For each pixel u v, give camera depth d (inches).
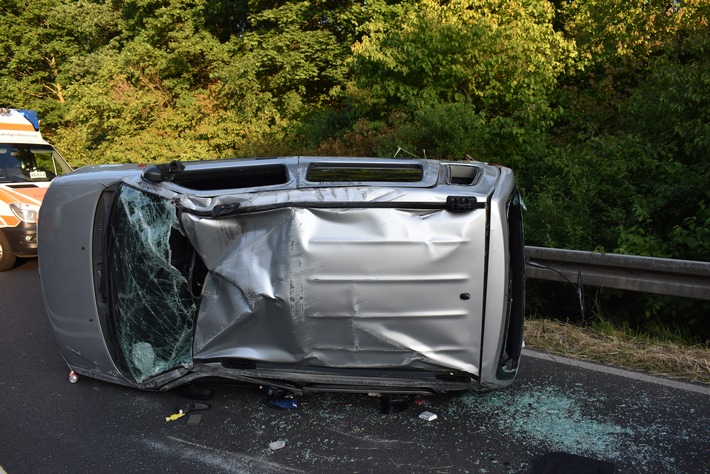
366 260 123.9
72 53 821.9
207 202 132.4
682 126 265.0
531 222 260.4
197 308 139.3
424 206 124.6
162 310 144.7
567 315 238.4
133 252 145.2
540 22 397.4
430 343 127.7
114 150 546.3
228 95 569.6
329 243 124.3
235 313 132.0
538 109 325.4
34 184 350.0
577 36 419.5
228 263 130.9
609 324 201.6
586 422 135.6
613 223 259.0
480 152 326.0
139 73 583.8
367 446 127.5
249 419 140.7
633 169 271.0
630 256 189.6
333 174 145.4
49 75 874.1
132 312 147.3
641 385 154.6
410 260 123.3
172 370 145.6
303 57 568.1
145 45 577.0
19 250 322.0
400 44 377.4
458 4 377.1
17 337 206.7
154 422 141.3
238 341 135.9
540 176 305.6
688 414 138.6
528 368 166.7
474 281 124.7
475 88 365.4
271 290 127.0
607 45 395.9
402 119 349.4
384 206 124.8
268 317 130.7
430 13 372.5
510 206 143.7
